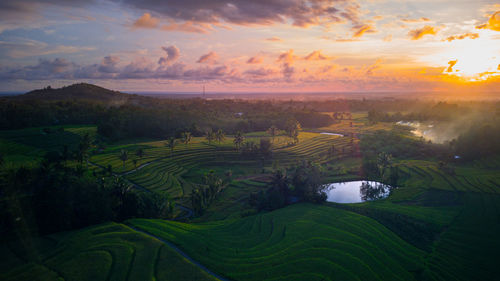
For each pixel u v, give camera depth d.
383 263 56.22
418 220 76.69
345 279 49.06
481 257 60.28
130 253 50.91
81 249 51.72
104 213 66.38
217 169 137.62
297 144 182.50
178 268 47.50
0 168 85.00
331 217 77.19
